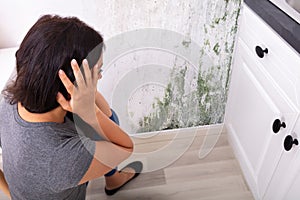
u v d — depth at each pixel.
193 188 1.45
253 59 1.17
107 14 1.29
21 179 0.82
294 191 1.01
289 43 0.92
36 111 0.74
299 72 0.88
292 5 1.11
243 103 1.34
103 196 1.42
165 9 1.28
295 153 0.96
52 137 0.75
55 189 0.84
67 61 0.68
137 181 1.47
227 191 1.44
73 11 1.57
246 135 1.37
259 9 1.07
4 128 0.80
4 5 1.51
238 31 1.30
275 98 1.04
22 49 0.71
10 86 0.79
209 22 1.34
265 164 1.21
